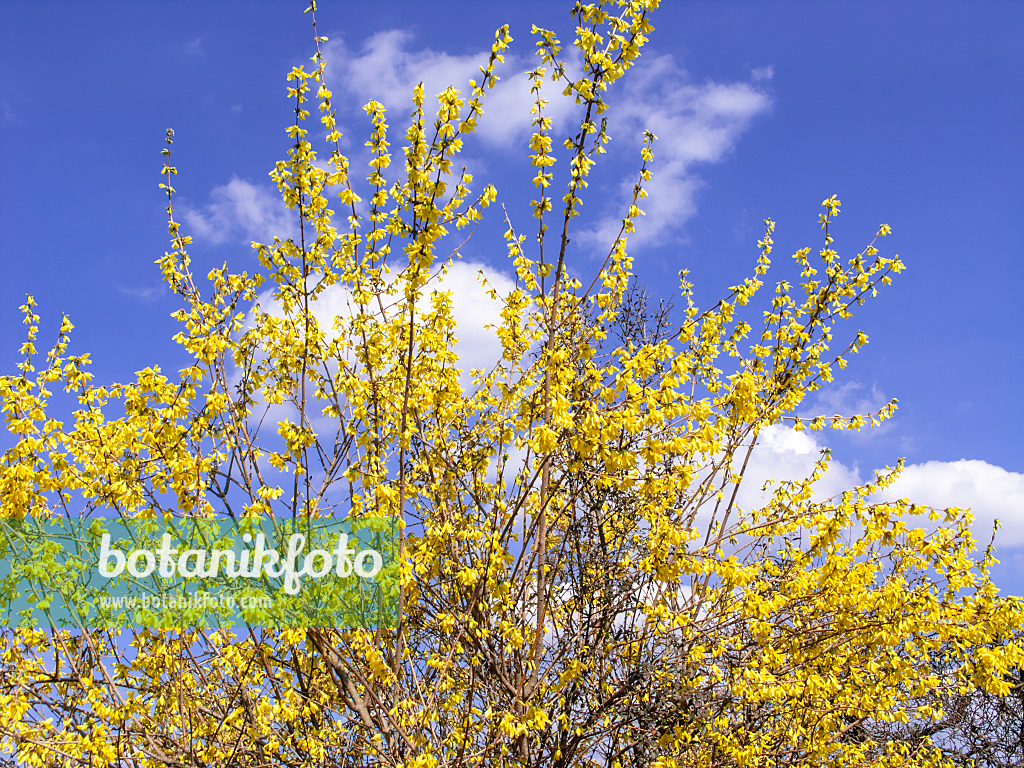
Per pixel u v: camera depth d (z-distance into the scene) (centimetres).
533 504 580
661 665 580
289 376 557
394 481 549
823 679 577
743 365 720
